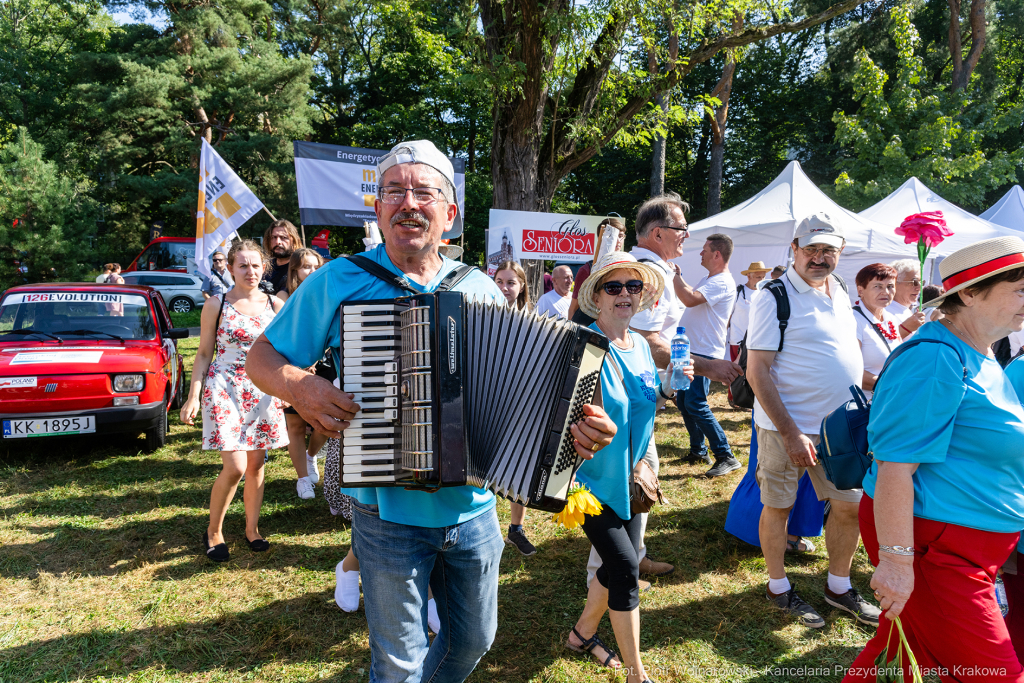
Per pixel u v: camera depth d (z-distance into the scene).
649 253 3.43
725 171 29.77
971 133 18.53
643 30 8.83
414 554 1.91
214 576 3.62
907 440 1.92
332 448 4.25
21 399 5.25
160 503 4.72
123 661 2.86
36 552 3.90
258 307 3.87
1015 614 2.30
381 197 1.95
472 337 1.86
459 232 2.26
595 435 1.89
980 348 2.03
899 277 5.12
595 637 2.94
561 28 7.93
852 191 18.80
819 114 27.45
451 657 2.13
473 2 8.46
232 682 2.74
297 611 3.27
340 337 1.77
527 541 3.91
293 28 27.09
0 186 19.77
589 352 1.90
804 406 3.17
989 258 1.89
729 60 13.69
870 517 2.19
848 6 9.09
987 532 1.93
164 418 6.03
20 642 2.98
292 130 24.92
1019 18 23.20
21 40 29.84
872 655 2.19
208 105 24.17
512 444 1.87
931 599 1.96
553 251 8.43
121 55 23.00
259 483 3.94
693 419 5.46
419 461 1.71
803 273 3.19
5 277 19.81
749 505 3.88
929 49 24.92
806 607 3.27
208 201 7.44
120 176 24.36
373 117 28.72
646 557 3.85
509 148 8.85
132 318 6.29
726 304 5.23
